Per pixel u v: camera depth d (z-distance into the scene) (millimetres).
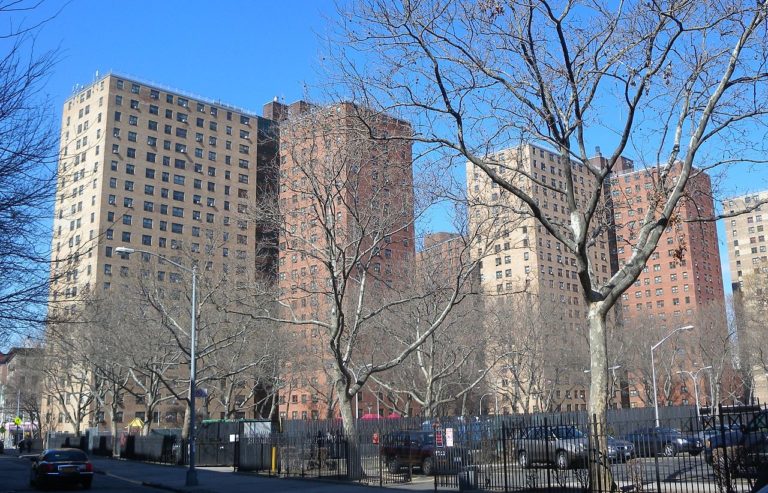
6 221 14445
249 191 113875
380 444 26484
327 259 28656
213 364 43688
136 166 105562
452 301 28672
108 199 101750
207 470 35969
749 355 73062
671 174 21719
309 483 25609
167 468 38281
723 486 16359
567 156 17797
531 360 59438
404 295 37812
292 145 27453
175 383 47594
